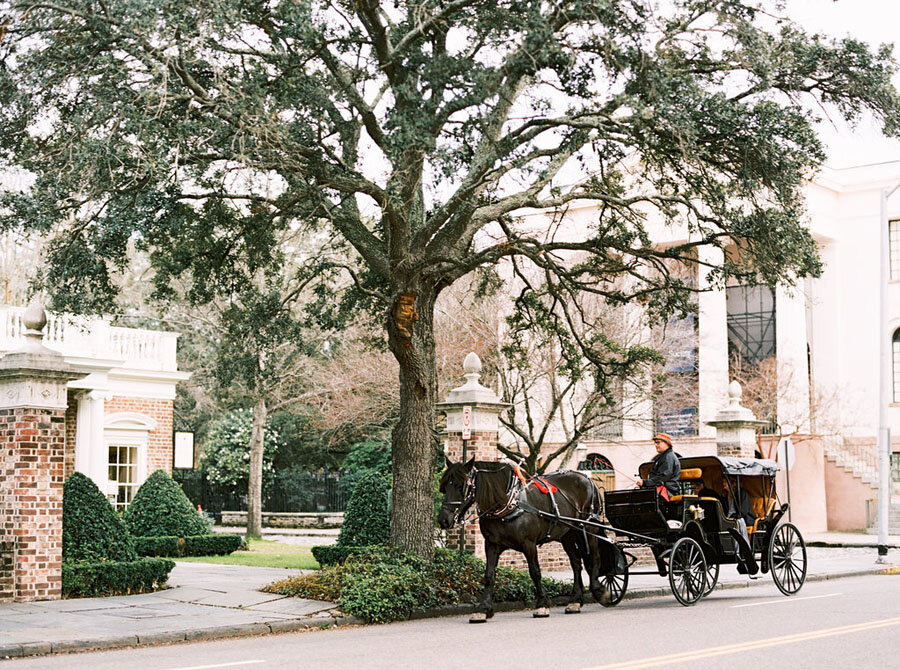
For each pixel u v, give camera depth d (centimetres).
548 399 3066
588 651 1012
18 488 1449
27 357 1454
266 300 1752
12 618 1267
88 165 1203
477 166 1465
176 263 1656
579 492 1495
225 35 1214
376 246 1561
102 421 2816
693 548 1516
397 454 1530
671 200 1598
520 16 1238
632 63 1267
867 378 3888
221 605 1399
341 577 1457
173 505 2472
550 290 1862
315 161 1381
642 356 1964
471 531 1822
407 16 1372
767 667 903
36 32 1213
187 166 1379
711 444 3591
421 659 965
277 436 4466
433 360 1566
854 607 1438
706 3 1303
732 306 4238
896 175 3878
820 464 3703
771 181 1463
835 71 1430
